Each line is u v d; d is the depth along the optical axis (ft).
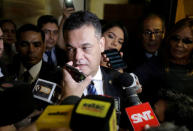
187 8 6.46
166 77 4.13
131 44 7.16
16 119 1.79
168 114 1.94
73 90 2.47
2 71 4.77
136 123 2.53
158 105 2.12
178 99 1.98
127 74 3.03
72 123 1.48
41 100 2.97
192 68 4.13
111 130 1.50
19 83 1.92
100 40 3.48
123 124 3.18
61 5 8.20
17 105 1.78
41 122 1.59
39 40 5.25
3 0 6.92
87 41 3.08
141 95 4.30
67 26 3.13
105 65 4.37
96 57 3.26
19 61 5.48
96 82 3.50
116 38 5.51
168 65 4.32
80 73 2.56
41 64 5.37
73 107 1.65
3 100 1.73
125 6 8.91
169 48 4.41
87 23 3.09
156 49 6.17
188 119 1.82
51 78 3.56
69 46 3.19
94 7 8.98
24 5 7.36
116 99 3.24
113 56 4.13
